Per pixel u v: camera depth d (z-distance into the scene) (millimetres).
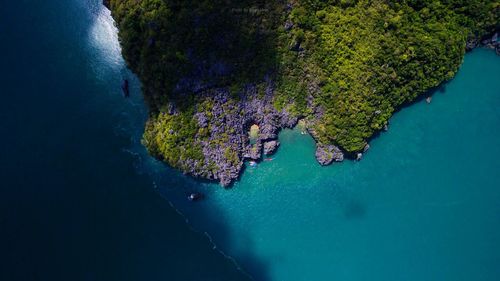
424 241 68562
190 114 64500
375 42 62406
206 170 67000
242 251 68500
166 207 69375
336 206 69375
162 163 69500
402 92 66188
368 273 68000
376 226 69000
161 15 61781
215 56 62469
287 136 69062
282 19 62000
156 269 68000
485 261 68000
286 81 64812
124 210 69312
